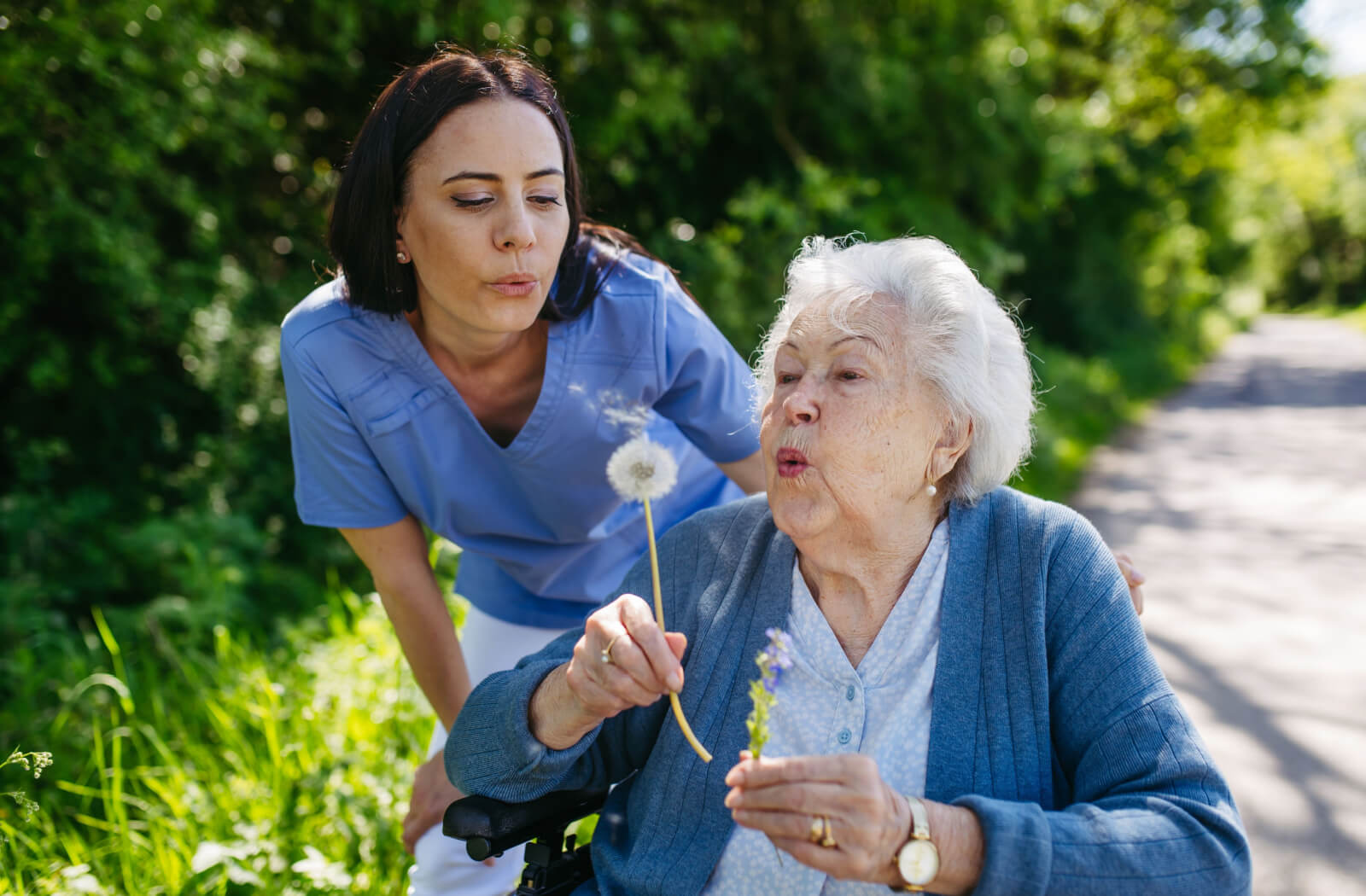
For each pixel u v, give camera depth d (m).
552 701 1.41
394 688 2.87
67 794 2.63
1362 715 3.73
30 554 4.10
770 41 7.93
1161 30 16.61
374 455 1.86
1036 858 1.16
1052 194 10.12
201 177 5.31
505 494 1.97
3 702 3.20
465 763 1.49
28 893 2.04
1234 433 10.92
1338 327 39.00
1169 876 1.19
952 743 1.35
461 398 1.84
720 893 1.43
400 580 1.98
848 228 7.67
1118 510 7.14
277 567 4.51
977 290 1.42
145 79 4.56
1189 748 1.28
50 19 4.12
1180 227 21.47
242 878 2.10
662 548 1.65
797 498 1.38
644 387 1.92
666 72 6.59
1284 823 3.00
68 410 4.86
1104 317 16.58
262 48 5.00
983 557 1.43
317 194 5.68
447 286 1.64
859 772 1.13
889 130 8.88
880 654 1.42
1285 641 4.52
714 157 8.22
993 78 9.36
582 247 1.88
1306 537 6.37
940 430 1.39
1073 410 10.79
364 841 2.31
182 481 4.79
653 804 1.49
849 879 1.14
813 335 1.40
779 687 1.46
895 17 8.94
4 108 4.14
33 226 4.31
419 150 1.60
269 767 2.52
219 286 5.02
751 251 6.85
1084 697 1.35
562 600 2.17
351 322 1.79
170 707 3.06
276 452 5.08
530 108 1.63
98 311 4.77
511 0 5.39
